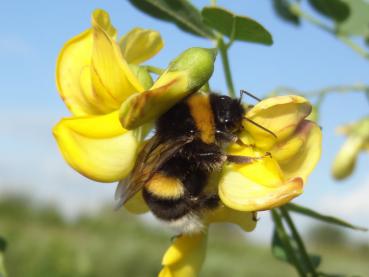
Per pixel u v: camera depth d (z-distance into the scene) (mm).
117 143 60
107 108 62
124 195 62
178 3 80
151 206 68
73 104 63
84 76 63
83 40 65
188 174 67
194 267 70
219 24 75
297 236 80
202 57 61
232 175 62
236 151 63
